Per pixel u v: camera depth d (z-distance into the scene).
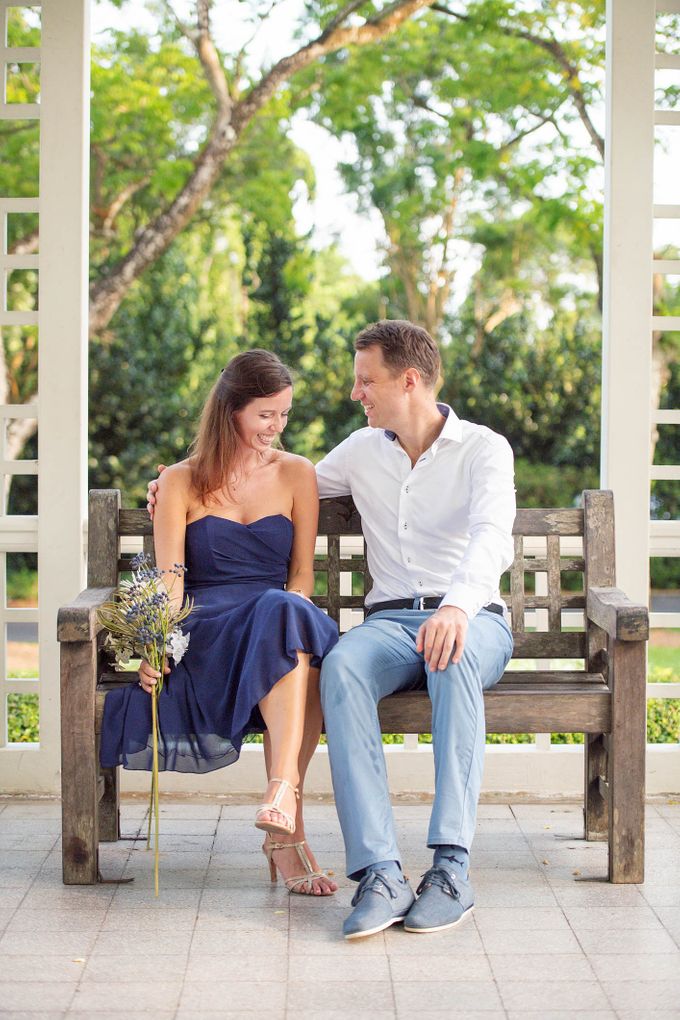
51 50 3.63
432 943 2.58
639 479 3.69
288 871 2.89
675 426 10.51
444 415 3.19
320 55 9.48
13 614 3.75
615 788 2.94
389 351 3.07
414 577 3.17
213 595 3.09
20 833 3.38
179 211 10.14
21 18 9.12
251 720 2.87
